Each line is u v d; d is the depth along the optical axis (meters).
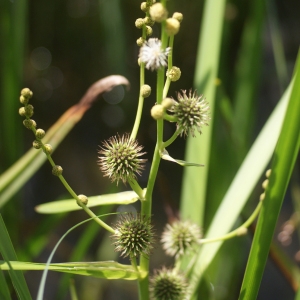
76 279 1.25
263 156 0.67
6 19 0.84
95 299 1.20
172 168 1.46
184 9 1.29
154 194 1.44
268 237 0.60
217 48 0.72
